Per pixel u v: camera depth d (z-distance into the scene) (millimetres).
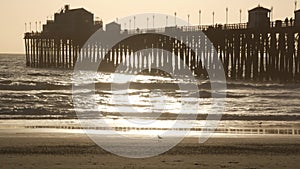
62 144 32156
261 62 89188
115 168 25344
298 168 25828
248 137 36500
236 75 94625
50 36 152875
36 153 29047
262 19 92312
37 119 46125
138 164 26266
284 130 40750
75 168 25297
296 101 67125
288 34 83062
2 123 43000
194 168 25516
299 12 84812
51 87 84938
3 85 85562
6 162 26562
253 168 25672
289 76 84750
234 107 59594
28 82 96250
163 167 25641
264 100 68375
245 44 92000
